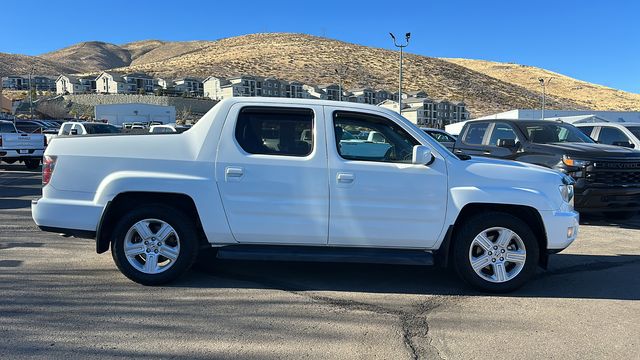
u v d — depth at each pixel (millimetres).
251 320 4559
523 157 9727
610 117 41438
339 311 4816
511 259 5375
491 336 4297
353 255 5270
